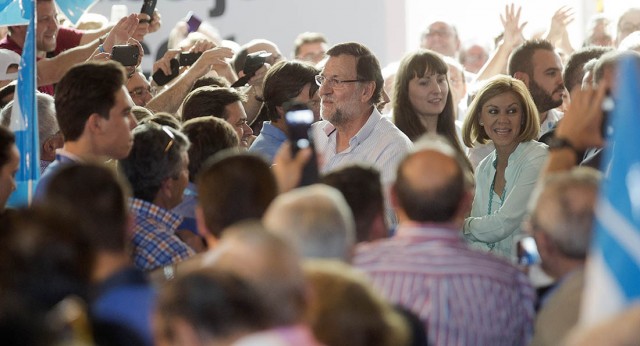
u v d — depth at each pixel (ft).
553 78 29.50
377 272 15.16
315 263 11.10
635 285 10.60
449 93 27.12
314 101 26.32
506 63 35.58
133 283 13.65
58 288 10.29
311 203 13.71
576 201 14.51
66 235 10.49
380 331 10.57
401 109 27.02
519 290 15.47
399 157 24.61
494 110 24.76
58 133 23.76
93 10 42.14
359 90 24.84
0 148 18.17
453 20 45.03
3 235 10.39
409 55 26.99
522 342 15.51
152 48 42.22
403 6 43.04
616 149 11.18
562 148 18.39
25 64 21.40
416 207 15.24
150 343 13.02
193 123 21.24
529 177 24.08
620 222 10.77
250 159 15.72
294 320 9.89
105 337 12.82
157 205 18.80
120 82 19.90
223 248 10.30
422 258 15.14
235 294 9.66
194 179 20.84
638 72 11.36
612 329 8.38
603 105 18.25
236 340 9.58
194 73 29.53
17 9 23.90
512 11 35.78
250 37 42.55
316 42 38.86
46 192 14.05
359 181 16.60
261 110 29.99
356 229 16.43
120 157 19.90
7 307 8.50
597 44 39.50
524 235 17.34
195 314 9.58
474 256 15.28
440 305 14.93
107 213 13.75
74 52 29.71
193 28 35.01
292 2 42.47
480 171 25.23
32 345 8.42
